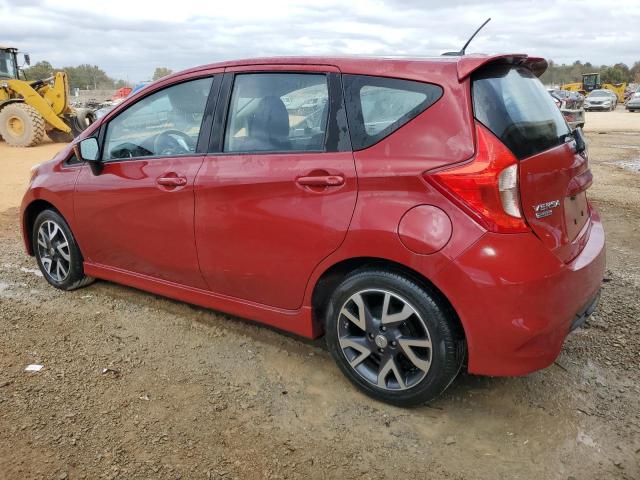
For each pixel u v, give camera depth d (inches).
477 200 98.4
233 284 134.3
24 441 105.6
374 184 107.8
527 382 125.1
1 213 296.0
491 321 100.0
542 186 102.9
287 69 125.3
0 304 170.2
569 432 108.3
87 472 97.8
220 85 135.5
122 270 161.5
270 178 121.0
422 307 106.7
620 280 182.9
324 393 122.1
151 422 111.8
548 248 102.0
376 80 112.9
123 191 149.5
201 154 135.7
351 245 110.8
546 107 119.1
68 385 124.8
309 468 99.6
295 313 126.2
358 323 116.0
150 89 149.5
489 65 110.0
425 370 109.0
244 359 136.7
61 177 168.2
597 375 127.6
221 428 110.2
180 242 140.1
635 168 435.2
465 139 101.1
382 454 103.0
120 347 142.8
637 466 99.2
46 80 696.4
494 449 104.1
